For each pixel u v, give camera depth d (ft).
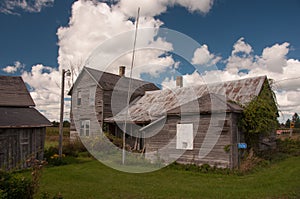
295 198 18.72
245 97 39.99
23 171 31.07
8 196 13.07
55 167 33.14
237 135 32.89
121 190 21.42
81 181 24.90
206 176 27.99
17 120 35.17
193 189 21.84
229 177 27.45
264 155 36.91
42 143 37.93
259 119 33.63
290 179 24.89
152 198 19.17
